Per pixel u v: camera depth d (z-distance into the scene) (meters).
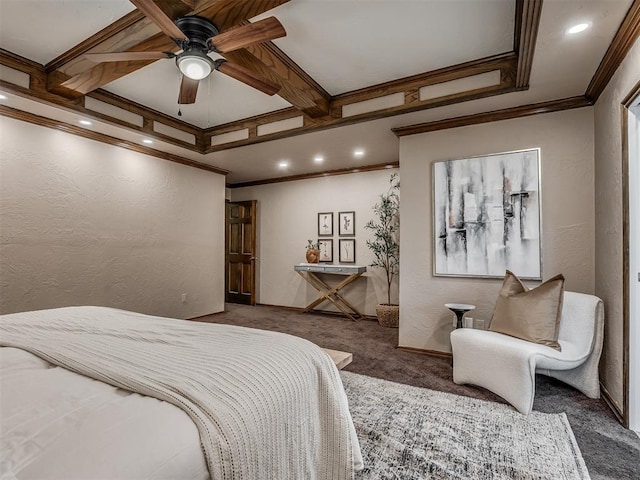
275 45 2.55
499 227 3.19
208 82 3.15
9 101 2.98
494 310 3.00
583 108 2.91
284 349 1.36
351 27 2.34
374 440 1.87
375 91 3.28
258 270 6.65
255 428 0.96
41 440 0.73
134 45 2.30
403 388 2.59
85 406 0.89
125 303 4.18
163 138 4.06
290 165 5.42
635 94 1.92
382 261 5.26
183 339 1.48
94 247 3.86
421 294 3.55
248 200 6.81
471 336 2.59
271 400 1.06
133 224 4.29
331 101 3.51
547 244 3.01
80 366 1.13
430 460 1.70
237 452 0.88
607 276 2.47
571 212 2.94
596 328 2.40
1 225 3.13
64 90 2.95
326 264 5.88
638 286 2.01
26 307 3.28
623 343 2.07
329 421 1.31
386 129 3.68
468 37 2.47
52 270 3.48
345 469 1.29
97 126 3.61
